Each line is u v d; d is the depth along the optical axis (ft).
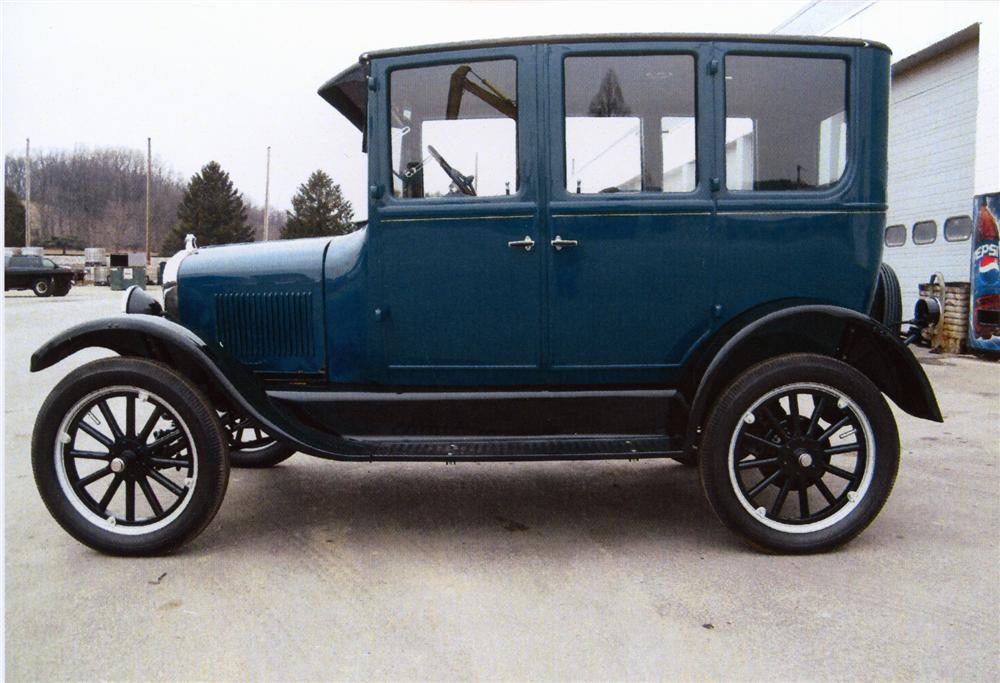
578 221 8.96
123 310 9.61
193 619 7.14
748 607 7.32
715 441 8.47
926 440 14.20
